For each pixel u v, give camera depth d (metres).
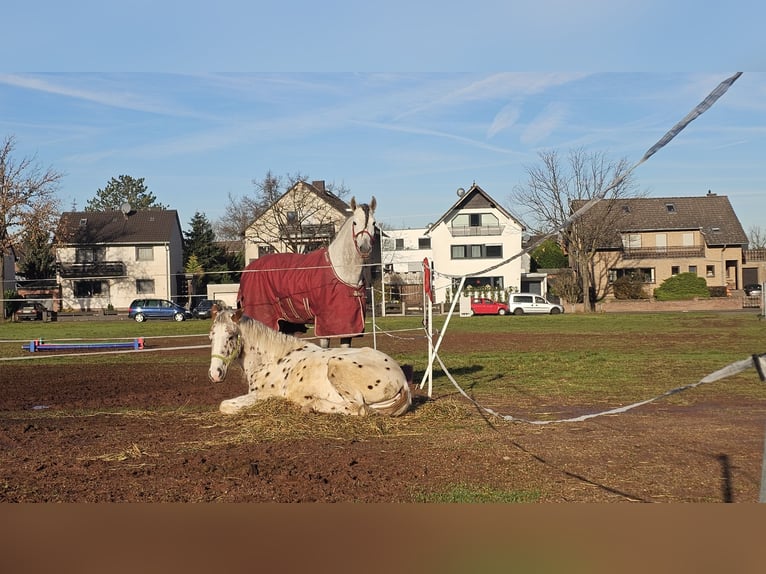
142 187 137.25
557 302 58.47
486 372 15.22
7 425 9.03
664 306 57.41
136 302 48.41
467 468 6.52
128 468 6.59
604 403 10.67
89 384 13.69
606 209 56.22
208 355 20.75
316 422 8.34
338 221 62.16
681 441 7.73
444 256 67.62
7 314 49.88
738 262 69.94
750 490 5.73
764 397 11.33
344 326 10.16
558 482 6.02
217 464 6.66
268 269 10.62
